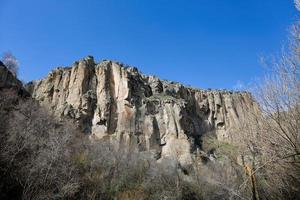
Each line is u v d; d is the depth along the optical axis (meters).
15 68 67.56
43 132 44.03
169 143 85.19
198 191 47.81
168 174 53.56
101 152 54.09
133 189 46.41
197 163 72.38
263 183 13.64
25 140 34.25
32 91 95.69
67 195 34.50
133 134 83.88
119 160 53.50
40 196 29.53
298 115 11.64
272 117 12.29
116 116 87.75
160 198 45.81
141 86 101.62
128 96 91.81
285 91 12.10
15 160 32.28
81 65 97.12
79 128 77.62
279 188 13.16
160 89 109.44
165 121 92.12
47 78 98.06
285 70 12.23
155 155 78.81
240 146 16.34
